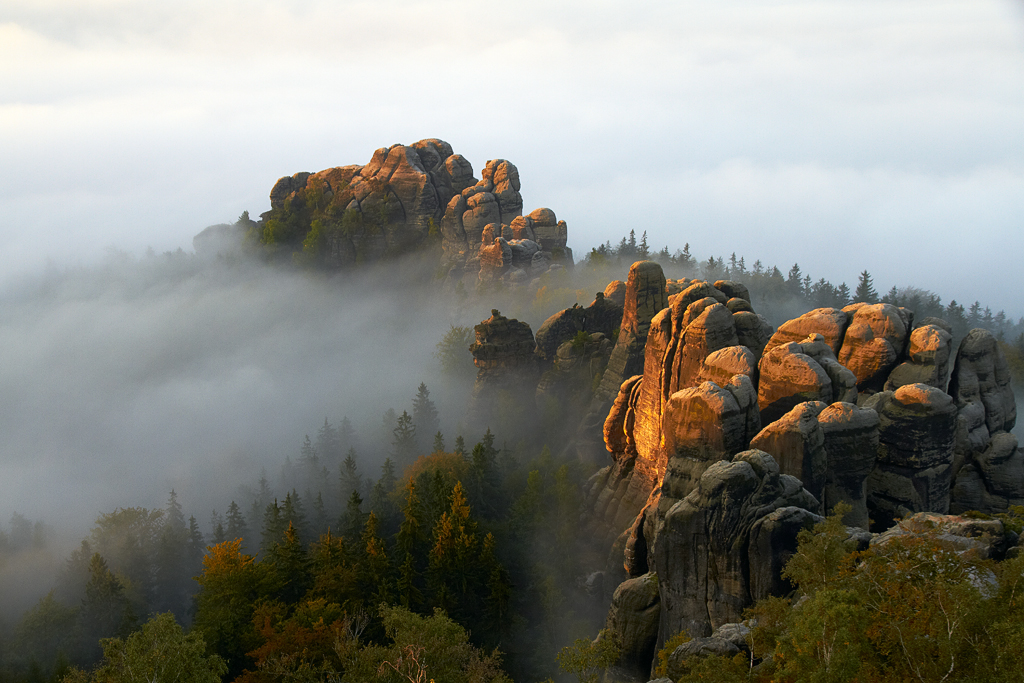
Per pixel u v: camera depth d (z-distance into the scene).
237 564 76.81
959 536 43.97
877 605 33.00
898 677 29.56
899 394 64.62
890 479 64.31
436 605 79.62
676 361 79.62
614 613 59.09
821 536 39.72
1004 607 31.14
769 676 36.56
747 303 83.69
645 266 113.00
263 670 58.47
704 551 52.28
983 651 29.20
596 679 52.34
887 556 35.88
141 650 46.28
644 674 57.16
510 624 81.38
